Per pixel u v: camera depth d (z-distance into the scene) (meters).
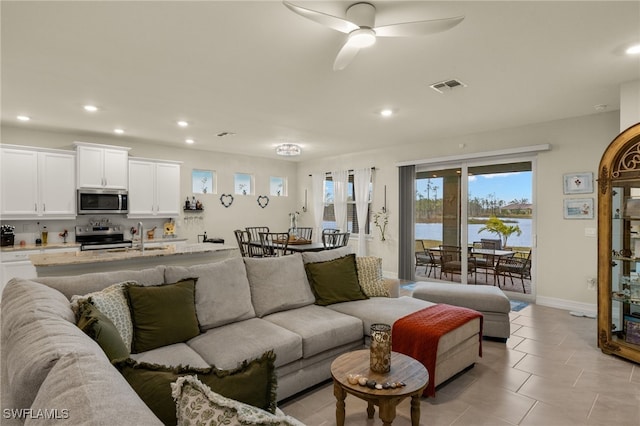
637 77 3.27
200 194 7.21
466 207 5.77
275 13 2.23
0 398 1.17
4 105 4.12
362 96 3.82
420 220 6.45
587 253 4.53
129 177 5.92
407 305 3.15
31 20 2.29
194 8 2.17
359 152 7.34
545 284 4.89
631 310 3.26
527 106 4.16
